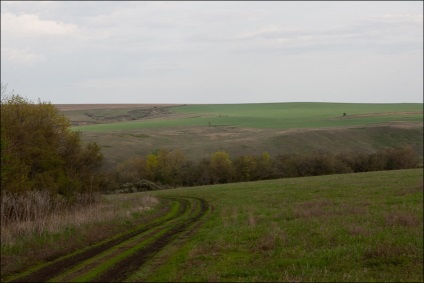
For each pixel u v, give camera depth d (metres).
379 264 12.69
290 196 36.22
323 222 19.97
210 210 30.56
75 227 19.11
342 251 13.84
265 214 25.12
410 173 54.81
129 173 80.50
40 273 12.15
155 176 82.62
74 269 12.34
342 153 90.56
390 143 145.12
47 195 24.44
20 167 24.52
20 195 21.92
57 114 34.53
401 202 27.73
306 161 85.38
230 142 141.75
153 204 34.81
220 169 84.25
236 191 46.44
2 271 12.50
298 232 17.70
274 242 15.53
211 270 11.87
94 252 14.98
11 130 28.64
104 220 21.70
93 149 35.84
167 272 11.59
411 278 11.17
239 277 11.11
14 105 31.61
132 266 12.41
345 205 26.64
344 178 53.62
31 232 17.38
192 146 137.25
